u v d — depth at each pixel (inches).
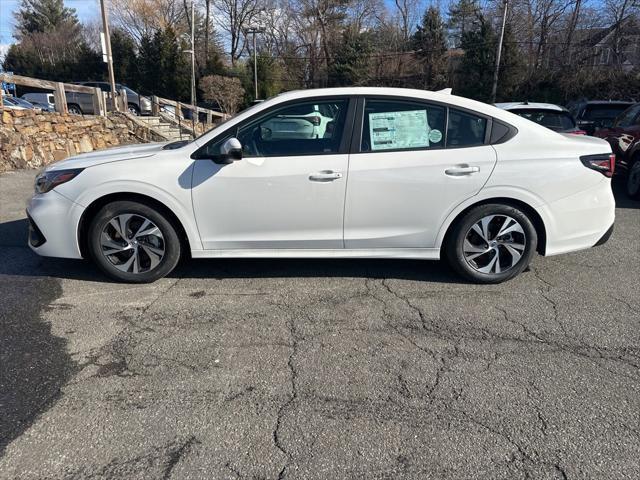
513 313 138.9
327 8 1924.2
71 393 101.3
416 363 113.5
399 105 148.2
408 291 153.9
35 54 1866.4
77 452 84.7
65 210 149.3
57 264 176.1
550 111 326.6
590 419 94.0
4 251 190.1
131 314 137.5
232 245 153.1
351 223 150.6
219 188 146.7
